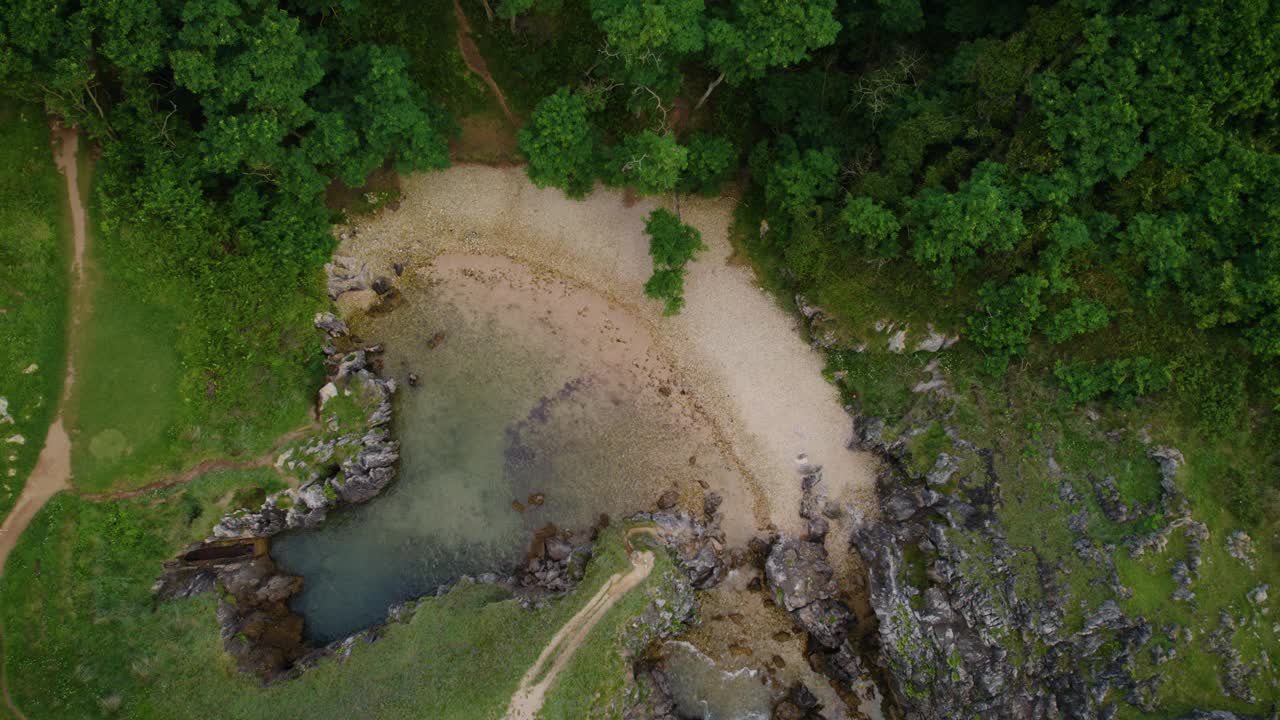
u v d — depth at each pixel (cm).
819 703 5181
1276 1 3819
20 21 3919
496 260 5450
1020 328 4638
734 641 5241
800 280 5194
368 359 5331
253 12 4181
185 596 4869
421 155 4838
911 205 4512
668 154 4219
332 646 4978
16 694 4575
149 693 4703
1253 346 4344
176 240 4878
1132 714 4409
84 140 4803
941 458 4962
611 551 5006
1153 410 4603
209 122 4328
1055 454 4756
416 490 5275
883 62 4891
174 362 4916
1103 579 4534
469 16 5169
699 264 5444
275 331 5069
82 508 4775
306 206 5025
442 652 4809
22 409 4744
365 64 4612
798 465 5338
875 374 5228
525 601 4941
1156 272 4450
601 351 5406
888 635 4962
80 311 4844
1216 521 4469
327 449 5041
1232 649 4353
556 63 5206
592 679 4728
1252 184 4166
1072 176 4334
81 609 4700
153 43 4012
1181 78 4097
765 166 5103
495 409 5359
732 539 5334
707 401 5394
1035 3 4488
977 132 4534
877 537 5112
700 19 4291
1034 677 4641
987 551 4775
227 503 4938
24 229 4734
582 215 5466
